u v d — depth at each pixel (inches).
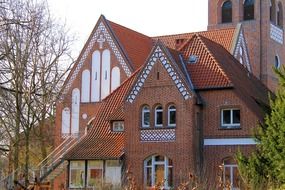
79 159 1951.3
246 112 1760.6
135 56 2425.0
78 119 2411.4
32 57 1857.8
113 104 2096.5
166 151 1800.0
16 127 1803.6
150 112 1845.5
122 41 2418.8
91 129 2066.9
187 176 1744.6
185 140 1774.1
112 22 2460.6
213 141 1791.3
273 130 1336.1
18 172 1840.6
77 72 2443.4
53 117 2399.1
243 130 1754.4
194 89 1835.6
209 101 1817.2
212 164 1780.3
